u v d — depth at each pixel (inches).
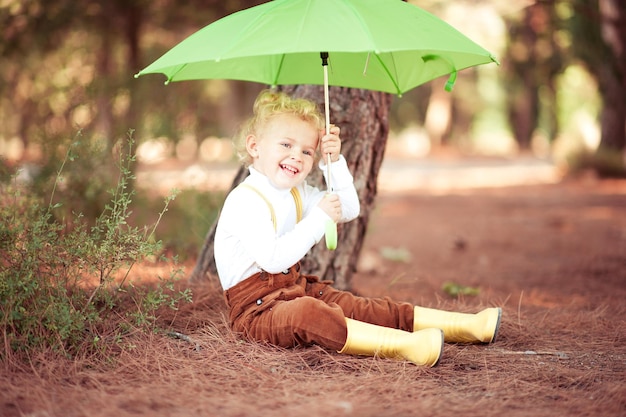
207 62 148.8
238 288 140.2
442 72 151.0
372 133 184.5
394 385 118.8
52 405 106.2
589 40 663.8
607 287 240.1
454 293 216.8
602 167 756.6
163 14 523.8
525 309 191.8
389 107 188.9
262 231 135.0
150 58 474.3
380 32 117.6
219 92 1107.9
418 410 108.3
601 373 130.2
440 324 144.5
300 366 128.6
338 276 187.8
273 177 138.3
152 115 356.8
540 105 1533.0
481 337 143.7
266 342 136.1
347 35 115.0
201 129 392.2
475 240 381.4
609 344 152.1
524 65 960.9
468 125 1673.2
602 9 605.0
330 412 105.8
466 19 802.8
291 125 137.3
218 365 127.2
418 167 989.2
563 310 190.7
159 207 299.0
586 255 316.8
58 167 244.2
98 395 111.0
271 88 184.5
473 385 121.6
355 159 183.3
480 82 1493.6
